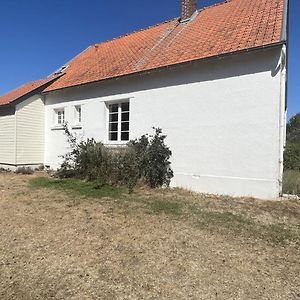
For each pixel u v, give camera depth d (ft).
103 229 20.40
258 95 28.89
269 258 16.49
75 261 15.62
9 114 52.29
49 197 29.50
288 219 22.99
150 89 37.76
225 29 36.50
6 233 19.43
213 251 17.20
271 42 27.78
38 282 13.61
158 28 51.57
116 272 14.57
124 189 33.47
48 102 53.83
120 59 47.19
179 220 22.61
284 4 34.96
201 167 32.94
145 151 35.27
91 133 45.57
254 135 29.12
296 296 12.90
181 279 14.05
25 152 52.16
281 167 28.09
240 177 30.04
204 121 32.63
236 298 12.62
